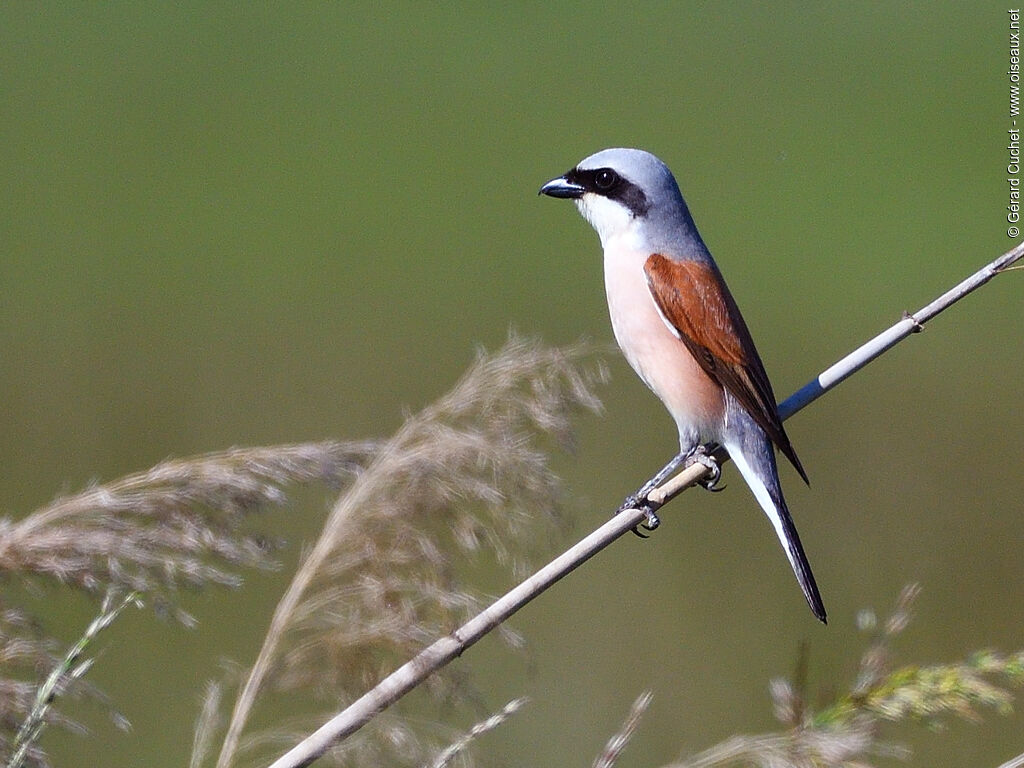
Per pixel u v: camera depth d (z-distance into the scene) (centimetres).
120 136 1969
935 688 367
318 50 2175
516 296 1638
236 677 412
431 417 448
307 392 1386
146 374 1374
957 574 1143
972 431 1342
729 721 969
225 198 1831
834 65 2105
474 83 2095
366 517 422
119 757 840
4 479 1192
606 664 1030
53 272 1628
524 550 432
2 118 1991
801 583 662
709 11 2298
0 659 376
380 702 398
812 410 1390
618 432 1282
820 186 1867
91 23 2238
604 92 2088
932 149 1866
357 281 1652
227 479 408
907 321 628
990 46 2091
